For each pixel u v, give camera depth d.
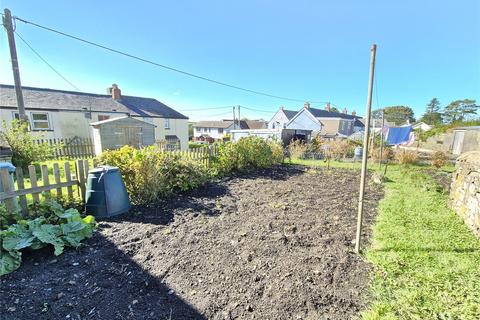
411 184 7.05
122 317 1.90
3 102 14.34
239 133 21.47
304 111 31.94
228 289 2.26
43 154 8.21
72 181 4.14
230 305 2.07
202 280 2.39
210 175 7.02
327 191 6.18
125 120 14.86
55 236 2.82
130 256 2.77
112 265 2.58
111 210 3.94
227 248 3.02
